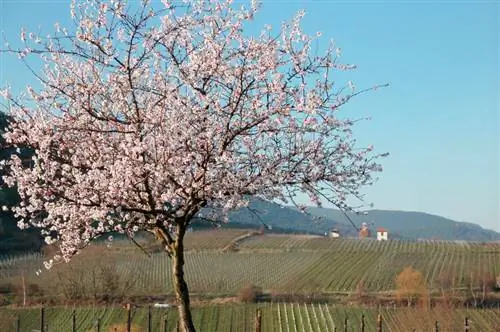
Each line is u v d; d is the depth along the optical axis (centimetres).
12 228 5972
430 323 4994
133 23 1073
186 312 1123
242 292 6103
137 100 1119
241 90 1091
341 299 6216
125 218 1143
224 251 8150
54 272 5650
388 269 7569
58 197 1110
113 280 5781
